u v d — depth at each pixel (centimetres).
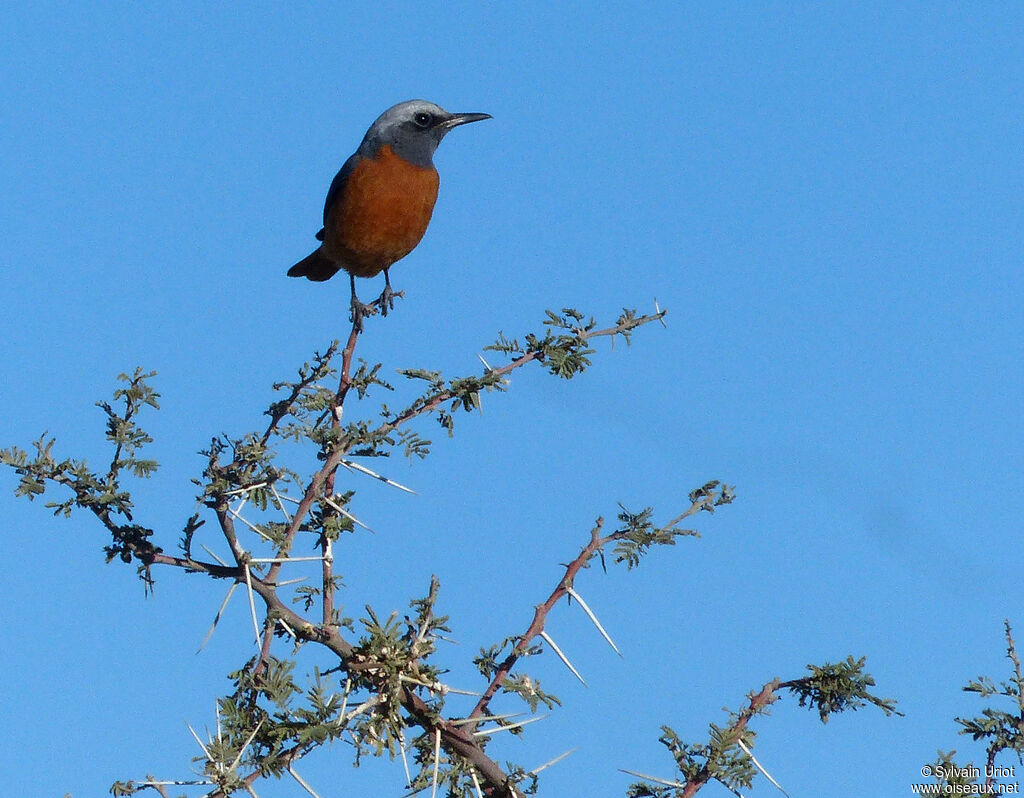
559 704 794
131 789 698
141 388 803
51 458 797
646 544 841
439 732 774
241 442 869
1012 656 736
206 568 818
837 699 782
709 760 743
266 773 721
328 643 791
